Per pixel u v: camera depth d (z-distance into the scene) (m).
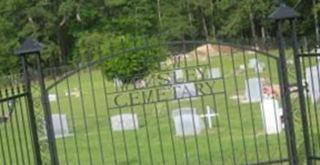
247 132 15.73
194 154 13.65
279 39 10.32
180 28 78.88
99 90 35.94
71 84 44.41
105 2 76.69
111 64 24.89
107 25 78.44
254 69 32.88
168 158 13.56
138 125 18.44
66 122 18.30
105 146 15.94
